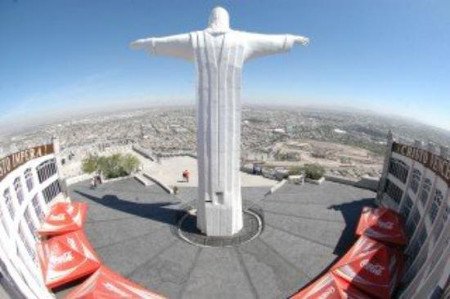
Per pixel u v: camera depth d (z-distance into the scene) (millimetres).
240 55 30078
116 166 53094
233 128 31281
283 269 28531
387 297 21188
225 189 32219
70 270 24141
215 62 29953
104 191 46562
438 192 27766
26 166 34312
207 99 30656
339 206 41406
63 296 24453
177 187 47750
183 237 33469
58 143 41781
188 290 25984
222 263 29344
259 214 38469
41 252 26797
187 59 32438
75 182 50375
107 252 30969
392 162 40469
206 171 32125
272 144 171750
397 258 26141
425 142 33125
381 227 29859
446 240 21594
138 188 47812
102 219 37562
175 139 153125
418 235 29438
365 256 23875
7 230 25656
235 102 30828
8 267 19812
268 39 30469
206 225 33188
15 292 18172
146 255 30484
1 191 27297
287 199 43469
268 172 54812
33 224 32500
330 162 129000
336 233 34469
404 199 35812
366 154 156750
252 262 29484
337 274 22453
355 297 20938
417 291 19516
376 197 42688
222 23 30109
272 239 33188
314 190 46906
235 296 25344
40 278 24344
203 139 31578
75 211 32594
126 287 21516
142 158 68500
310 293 21422
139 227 35625
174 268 28641
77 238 27953
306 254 30672
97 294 20484
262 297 25266
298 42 30859
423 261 25375
